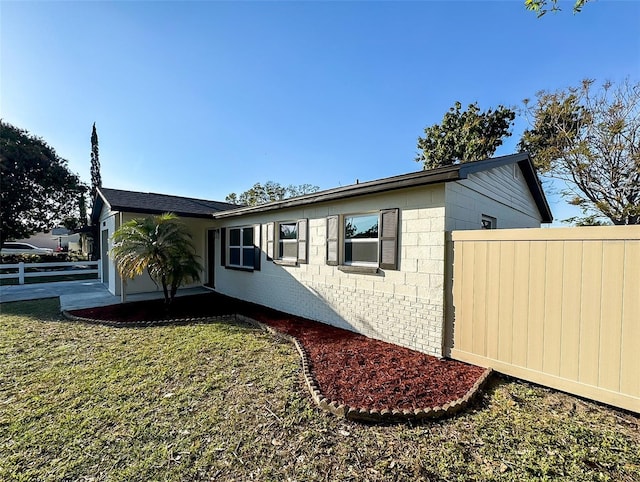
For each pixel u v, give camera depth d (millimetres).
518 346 3791
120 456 2344
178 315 7066
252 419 2877
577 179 14766
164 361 4281
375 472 2217
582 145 13992
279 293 7668
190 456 2357
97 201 11719
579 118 14594
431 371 3971
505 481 2125
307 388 3504
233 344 5051
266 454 2398
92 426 2730
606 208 13562
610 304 3141
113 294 9727
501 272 3938
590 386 3244
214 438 2588
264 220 8219
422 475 2184
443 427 2783
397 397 3246
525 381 3777
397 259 5039
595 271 3238
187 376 3805
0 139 18516
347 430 2727
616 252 3109
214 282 10742
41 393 3338
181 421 2830
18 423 2758
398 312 5031
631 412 3072
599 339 3199
